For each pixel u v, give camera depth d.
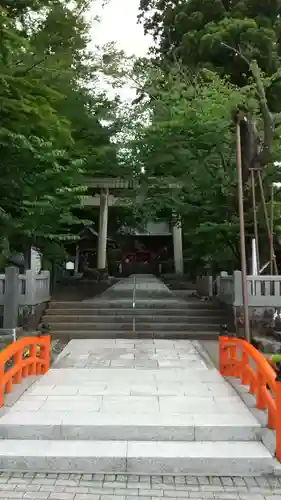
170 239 38.16
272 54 16.80
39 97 9.27
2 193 10.95
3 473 4.48
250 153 14.45
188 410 5.76
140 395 6.45
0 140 9.05
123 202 24.50
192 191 15.75
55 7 10.83
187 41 17.91
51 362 8.95
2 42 8.59
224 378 7.57
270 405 5.07
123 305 14.07
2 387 5.84
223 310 13.51
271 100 16.98
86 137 18.22
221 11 18.20
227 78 16.39
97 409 5.75
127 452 4.68
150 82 18.02
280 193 15.84
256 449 4.80
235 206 14.97
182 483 4.30
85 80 18.08
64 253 18.62
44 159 10.41
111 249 37.47
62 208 12.73
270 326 11.20
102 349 10.40
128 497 4.00
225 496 4.04
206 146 15.14
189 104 15.05
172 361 9.20
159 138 15.61
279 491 4.15
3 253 12.51
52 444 4.91
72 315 13.40
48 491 4.10
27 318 12.12
